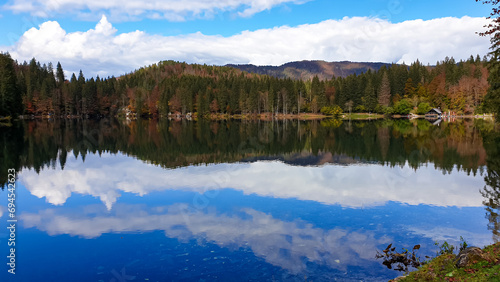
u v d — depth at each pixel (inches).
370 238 471.8
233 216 574.6
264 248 440.8
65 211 615.2
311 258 410.3
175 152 1446.9
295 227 517.7
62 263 409.1
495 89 1226.0
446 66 5787.4
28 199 699.4
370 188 768.9
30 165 1122.0
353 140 1840.6
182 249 441.4
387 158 1214.3
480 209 604.7
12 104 3523.6
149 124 3769.7
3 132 2341.3
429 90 5152.6
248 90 5974.4
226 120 4741.6
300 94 5733.3
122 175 944.9
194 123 4003.4
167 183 838.5
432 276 322.0
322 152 1411.2
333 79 6673.2
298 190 756.0
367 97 5029.5
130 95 6333.7
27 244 465.7
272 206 631.2
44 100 4682.6
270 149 1536.7
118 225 536.4
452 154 1254.9
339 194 717.3
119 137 2149.4
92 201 681.6
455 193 716.0
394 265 389.7
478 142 1572.3
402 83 5438.0
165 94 5930.1
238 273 376.5
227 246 448.5
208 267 391.2
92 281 367.2
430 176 892.0
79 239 480.7
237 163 1152.2
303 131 2573.8
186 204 650.8
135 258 418.0
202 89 6200.8
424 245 446.9
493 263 318.0
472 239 466.6
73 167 1084.5
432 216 568.4
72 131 2598.4
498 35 571.5
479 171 945.5
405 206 626.5
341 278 362.0
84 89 5329.7
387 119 4448.8
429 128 2561.5
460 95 4623.5
